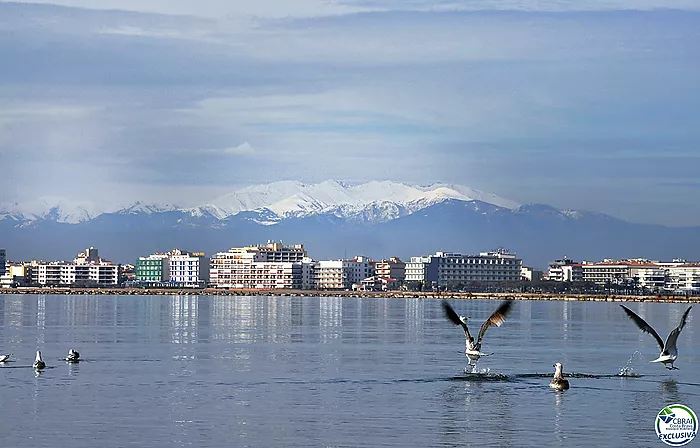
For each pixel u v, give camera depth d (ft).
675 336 306.96
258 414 276.41
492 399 301.43
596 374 366.22
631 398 304.50
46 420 265.75
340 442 242.78
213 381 341.41
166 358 422.82
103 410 281.13
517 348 494.18
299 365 395.55
